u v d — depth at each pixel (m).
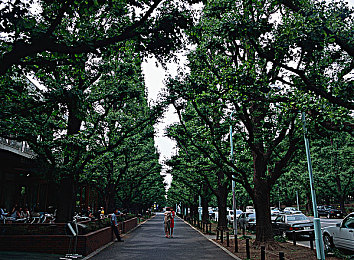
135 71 15.84
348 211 48.47
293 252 13.10
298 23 8.99
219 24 9.80
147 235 21.97
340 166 39.94
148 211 67.12
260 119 16.16
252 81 10.62
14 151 19.27
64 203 15.65
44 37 6.73
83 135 13.42
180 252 13.32
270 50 9.69
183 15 8.01
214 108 13.39
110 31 8.99
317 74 10.02
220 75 12.21
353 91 8.83
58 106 10.21
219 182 25.62
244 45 11.98
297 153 17.47
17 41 6.60
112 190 26.58
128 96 16.61
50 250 12.23
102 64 14.79
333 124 9.05
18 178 27.22
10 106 10.57
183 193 44.12
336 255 11.55
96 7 7.42
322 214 48.22
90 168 18.17
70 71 11.30
